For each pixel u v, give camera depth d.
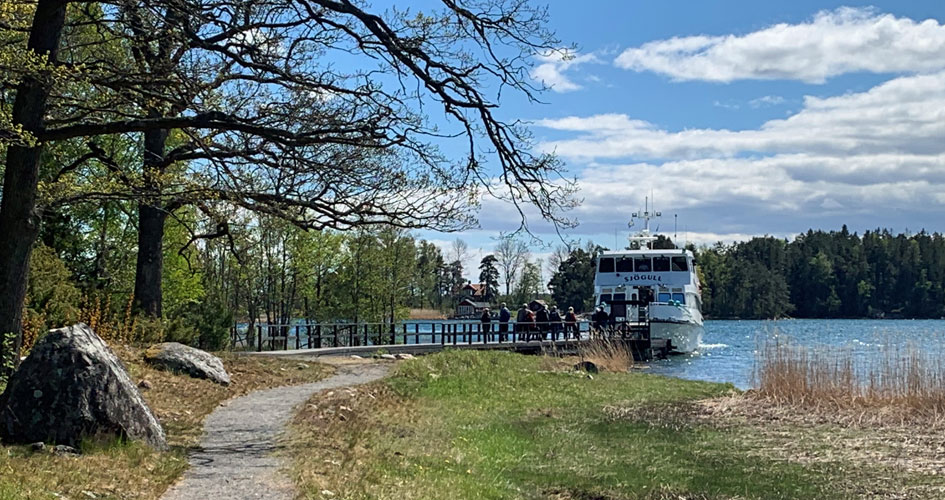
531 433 16.23
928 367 20.30
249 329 42.50
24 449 9.61
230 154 14.98
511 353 30.42
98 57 15.23
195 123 13.28
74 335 10.61
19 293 13.41
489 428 16.28
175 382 17.16
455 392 21.02
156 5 13.00
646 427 17.36
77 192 16.95
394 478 10.45
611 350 34.22
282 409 15.51
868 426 17.70
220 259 48.78
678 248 47.03
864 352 28.30
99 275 30.59
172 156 20.77
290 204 15.44
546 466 13.31
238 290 52.72
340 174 14.80
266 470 10.12
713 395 22.83
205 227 27.42
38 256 20.03
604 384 24.66
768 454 14.75
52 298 19.48
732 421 18.27
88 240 31.59
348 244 57.25
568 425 17.42
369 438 13.36
